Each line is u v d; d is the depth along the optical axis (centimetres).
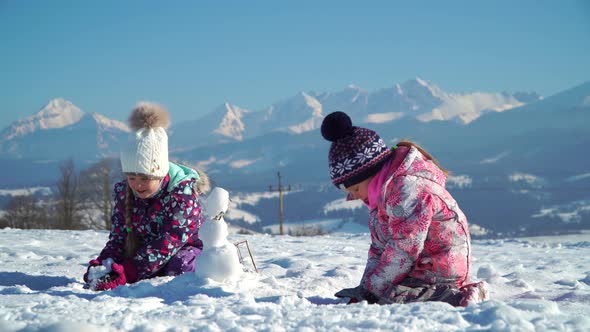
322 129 299
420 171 292
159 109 373
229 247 342
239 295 295
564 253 825
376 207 301
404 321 212
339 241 1048
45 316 220
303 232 3809
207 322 216
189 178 398
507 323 204
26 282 400
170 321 219
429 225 288
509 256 740
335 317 220
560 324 204
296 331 200
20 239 808
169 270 380
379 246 308
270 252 676
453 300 284
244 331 201
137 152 363
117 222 399
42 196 4284
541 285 412
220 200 347
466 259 296
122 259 394
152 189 376
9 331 197
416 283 294
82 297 308
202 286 317
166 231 383
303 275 434
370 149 292
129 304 255
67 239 826
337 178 299
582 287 411
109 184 3822
